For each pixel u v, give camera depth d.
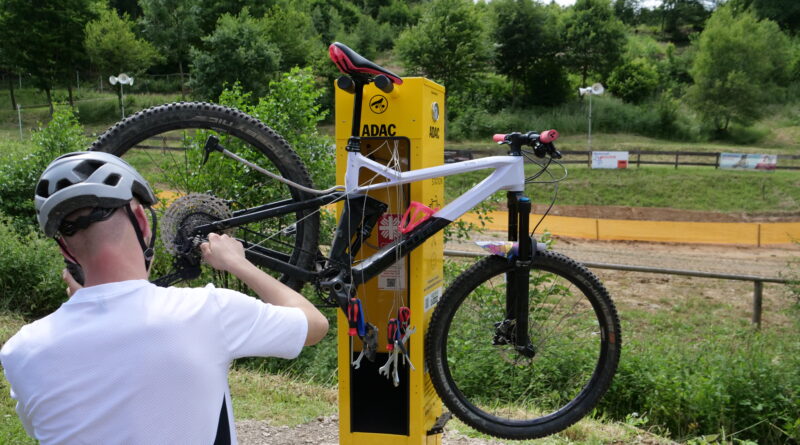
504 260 3.18
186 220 2.75
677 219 23.80
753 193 25.45
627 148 38.72
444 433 4.42
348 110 3.15
